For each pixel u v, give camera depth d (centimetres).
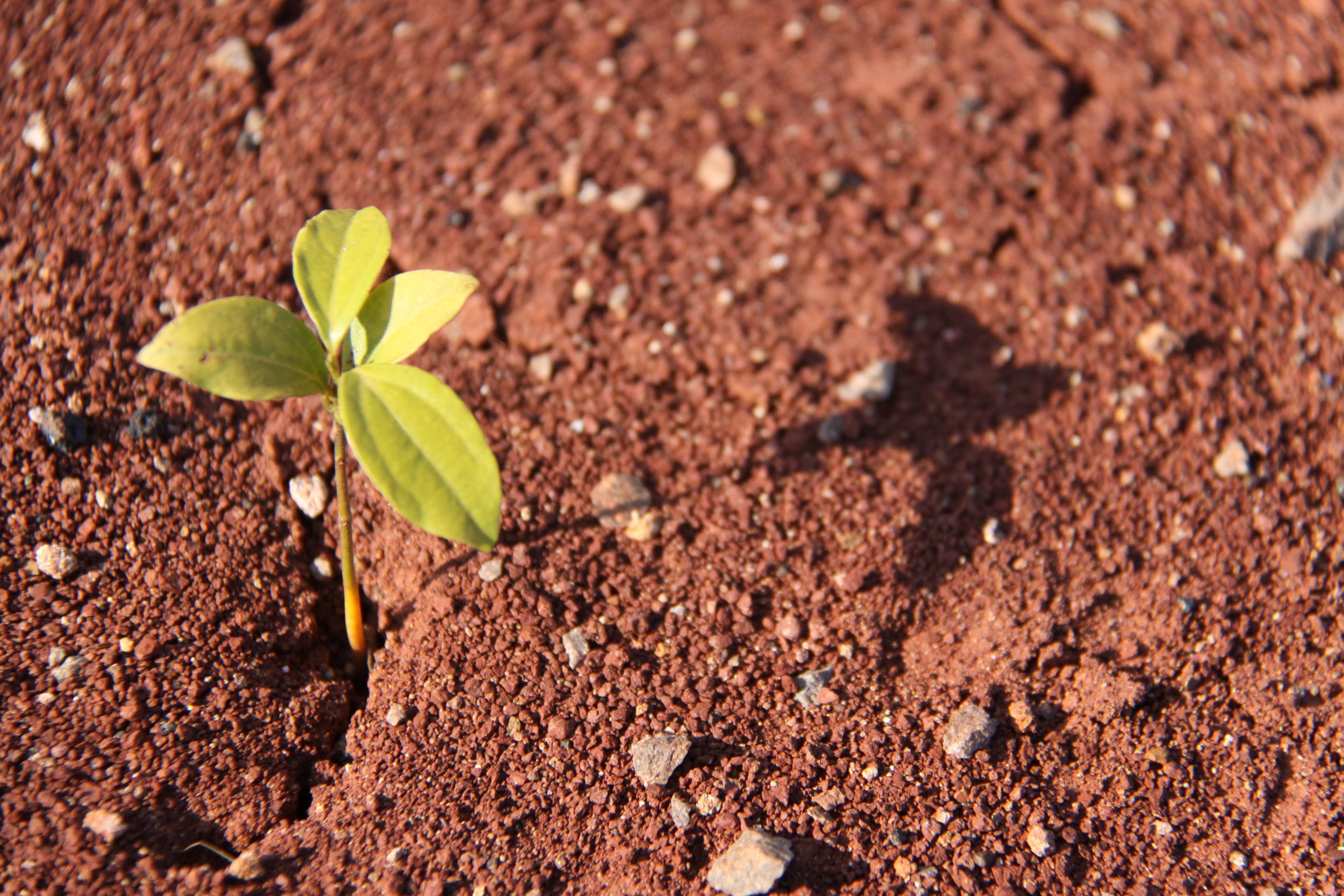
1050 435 37
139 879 32
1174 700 35
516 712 34
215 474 35
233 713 34
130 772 33
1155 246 38
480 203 38
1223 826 34
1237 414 37
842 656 35
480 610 35
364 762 34
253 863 33
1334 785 34
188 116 38
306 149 38
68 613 34
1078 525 36
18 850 32
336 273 32
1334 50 40
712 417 37
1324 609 36
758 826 34
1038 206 39
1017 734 35
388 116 39
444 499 31
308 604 35
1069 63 40
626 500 36
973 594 36
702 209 39
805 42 41
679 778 34
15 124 37
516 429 36
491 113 39
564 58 40
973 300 38
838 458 37
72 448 35
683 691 35
